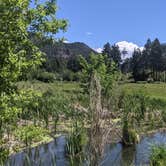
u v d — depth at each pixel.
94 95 7.23
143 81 134.75
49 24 15.73
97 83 7.29
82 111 7.62
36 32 15.62
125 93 43.72
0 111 13.70
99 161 7.18
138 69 145.00
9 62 13.98
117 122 7.33
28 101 14.60
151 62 174.88
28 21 15.20
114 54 181.75
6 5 14.27
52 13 15.91
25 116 27.56
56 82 87.62
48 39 16.00
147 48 180.50
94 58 45.66
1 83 14.12
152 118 45.72
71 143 8.64
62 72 117.00
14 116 14.01
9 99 13.95
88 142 7.28
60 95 42.81
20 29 14.35
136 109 42.16
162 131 41.41
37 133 14.99
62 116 38.59
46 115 34.97
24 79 15.32
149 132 40.16
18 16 14.52
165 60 177.38
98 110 7.16
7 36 14.12
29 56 15.18
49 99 37.78
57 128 34.69
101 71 43.47
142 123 43.59
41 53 15.31
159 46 177.50
